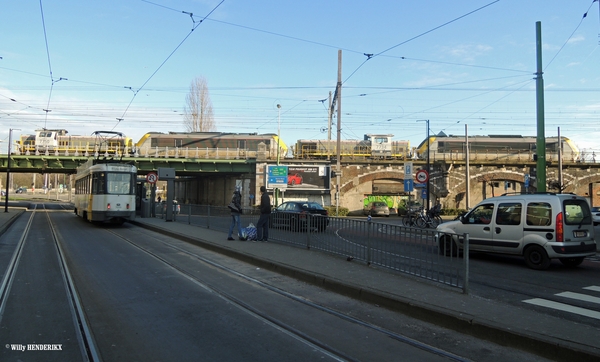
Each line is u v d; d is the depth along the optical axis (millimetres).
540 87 16344
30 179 135250
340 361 4809
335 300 7426
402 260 8648
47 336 5512
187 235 16219
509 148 45281
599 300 7543
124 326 5926
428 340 5477
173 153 44781
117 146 44250
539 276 9766
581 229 10609
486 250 11586
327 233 11281
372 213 41656
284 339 5488
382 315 6566
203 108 50281
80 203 26328
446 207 43219
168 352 5012
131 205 22125
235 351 5062
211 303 7152
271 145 47844
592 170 43625
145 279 8992
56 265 10586
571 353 4707
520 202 11086
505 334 5293
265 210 14242
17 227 21750
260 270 10070
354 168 44125
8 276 9148
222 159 44062
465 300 6738
